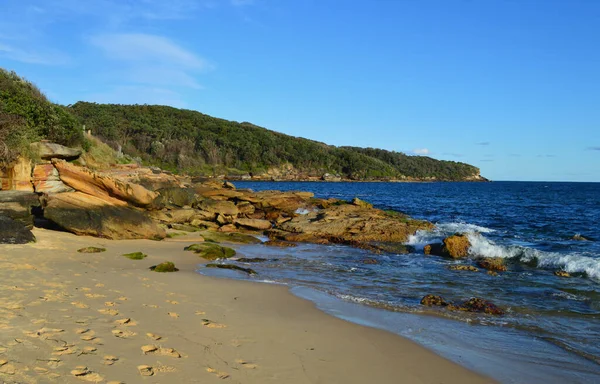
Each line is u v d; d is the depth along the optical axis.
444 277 12.42
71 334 5.54
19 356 4.65
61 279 8.71
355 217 23.02
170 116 121.88
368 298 9.73
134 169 26.52
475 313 8.81
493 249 15.76
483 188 106.00
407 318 8.33
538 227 26.39
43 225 15.60
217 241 18.23
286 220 24.02
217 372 5.03
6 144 16.97
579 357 6.65
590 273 12.73
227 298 8.88
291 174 119.94
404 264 14.42
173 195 23.56
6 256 10.43
